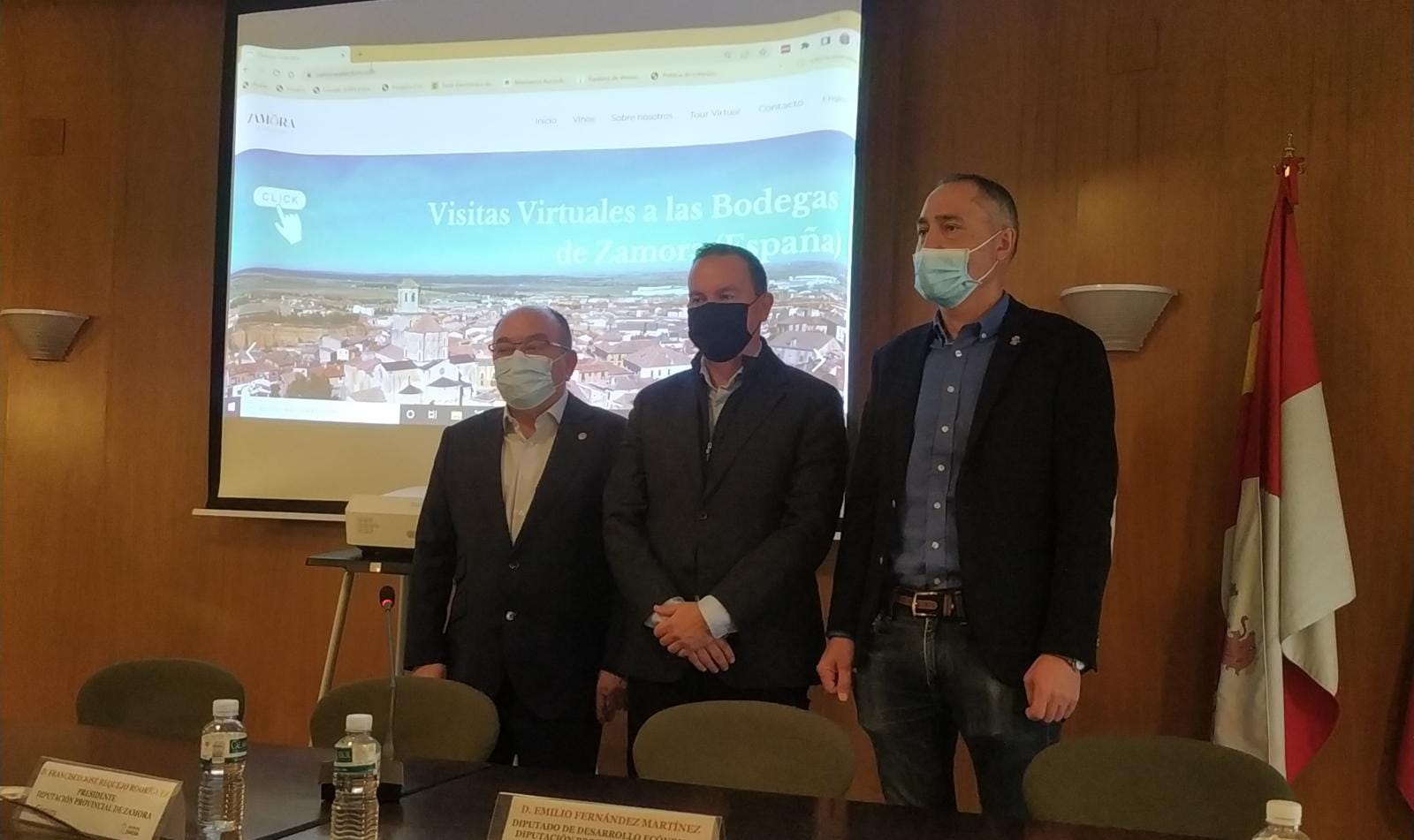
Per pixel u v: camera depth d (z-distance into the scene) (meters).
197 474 3.88
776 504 2.40
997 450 2.16
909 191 3.24
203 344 3.91
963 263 2.24
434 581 2.71
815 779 1.99
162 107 3.98
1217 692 2.76
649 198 3.42
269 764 1.91
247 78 3.81
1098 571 2.06
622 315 3.43
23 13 4.09
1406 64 2.84
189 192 3.95
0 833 1.55
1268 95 2.96
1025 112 3.16
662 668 2.39
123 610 3.91
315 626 3.73
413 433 3.61
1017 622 2.11
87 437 3.98
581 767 2.61
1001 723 2.13
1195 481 2.97
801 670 2.39
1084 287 2.94
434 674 2.62
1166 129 3.03
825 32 3.24
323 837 1.52
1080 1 3.13
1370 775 2.81
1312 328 2.88
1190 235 3.00
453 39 3.65
